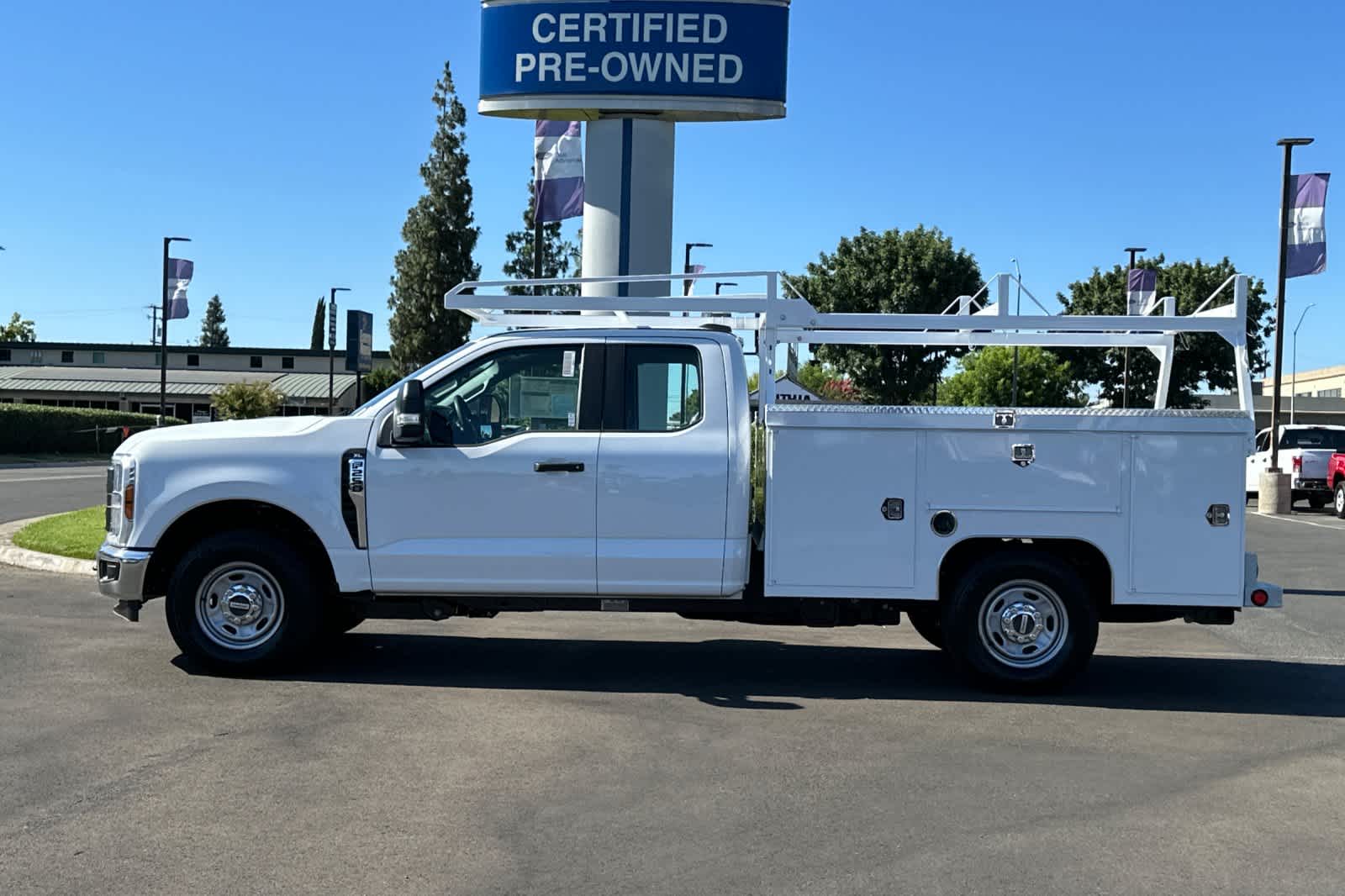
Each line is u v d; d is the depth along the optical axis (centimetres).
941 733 673
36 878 444
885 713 720
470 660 862
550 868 462
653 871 461
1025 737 667
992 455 745
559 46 1589
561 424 770
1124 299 4728
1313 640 1025
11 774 566
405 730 657
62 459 4766
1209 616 748
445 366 773
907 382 4409
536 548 755
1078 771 603
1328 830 520
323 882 445
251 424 789
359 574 761
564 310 795
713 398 764
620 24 1577
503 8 1606
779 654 914
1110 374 4456
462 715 691
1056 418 739
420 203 5622
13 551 1359
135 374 7531
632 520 753
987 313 854
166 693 727
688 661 874
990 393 4612
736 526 752
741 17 1571
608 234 1636
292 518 793
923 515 746
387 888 441
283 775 572
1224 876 465
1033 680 754
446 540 758
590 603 776
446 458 757
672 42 1573
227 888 438
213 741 627
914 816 529
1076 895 445
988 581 750
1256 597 742
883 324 789
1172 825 524
